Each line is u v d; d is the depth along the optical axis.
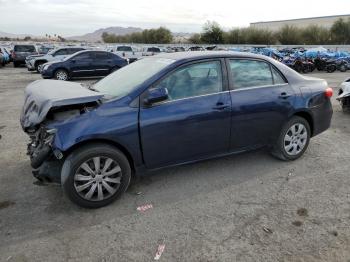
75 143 3.60
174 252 3.12
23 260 3.03
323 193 4.20
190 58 4.30
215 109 4.29
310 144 6.01
